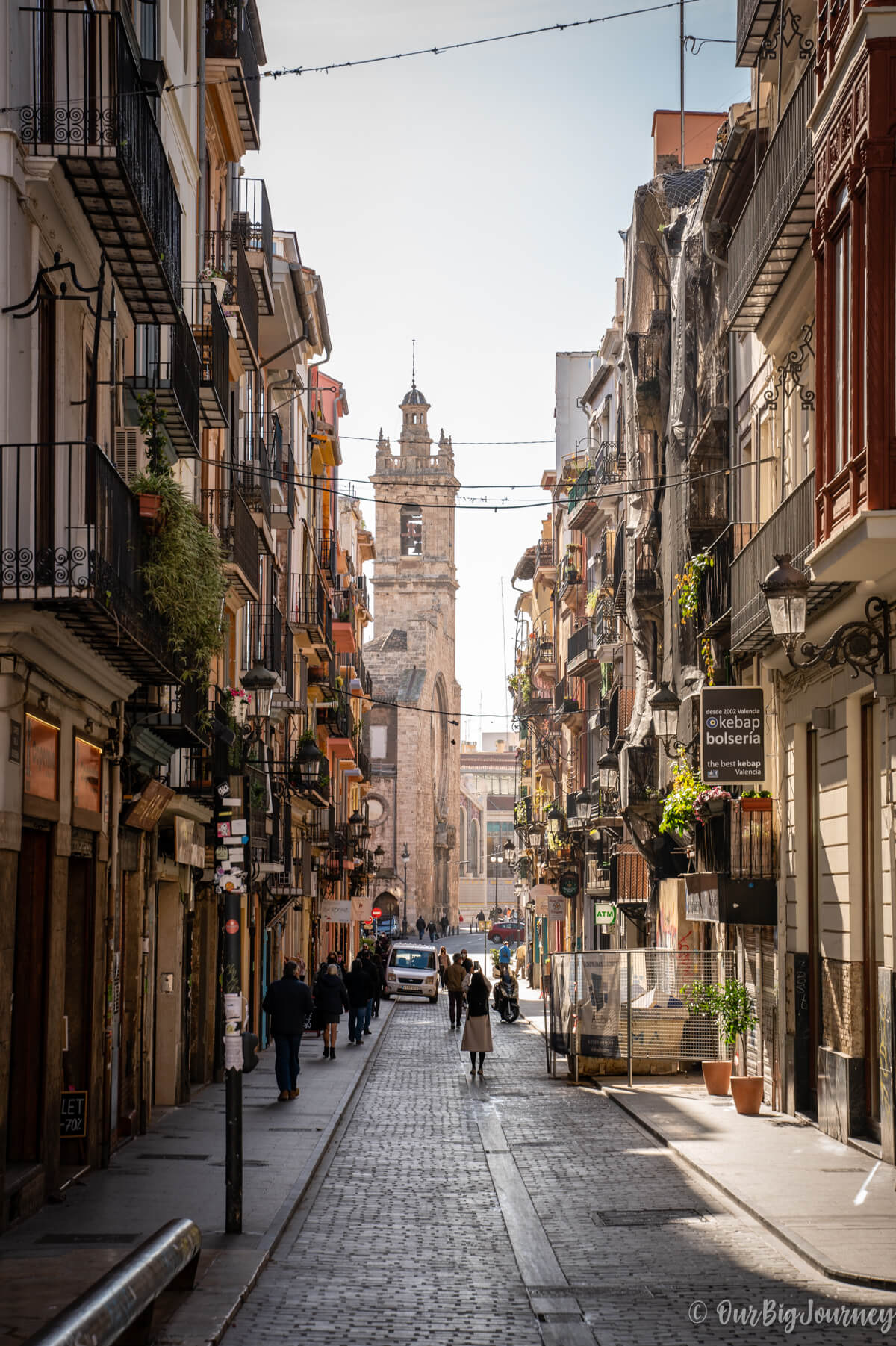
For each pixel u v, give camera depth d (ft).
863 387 47.42
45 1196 45.68
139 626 48.70
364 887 237.25
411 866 369.91
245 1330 31.76
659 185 110.01
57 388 46.93
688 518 90.33
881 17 46.70
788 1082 68.80
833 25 52.19
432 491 421.18
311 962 163.53
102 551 44.29
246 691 100.22
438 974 201.05
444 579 417.49
